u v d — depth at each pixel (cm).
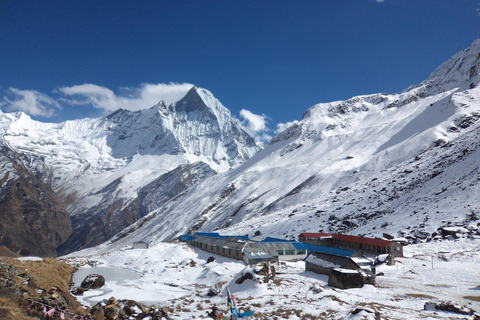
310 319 2967
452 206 8650
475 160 10856
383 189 12725
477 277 4419
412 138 19275
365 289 4156
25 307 2106
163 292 4797
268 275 4697
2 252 5325
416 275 4841
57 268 5462
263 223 14162
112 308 2309
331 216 11581
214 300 4078
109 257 8244
